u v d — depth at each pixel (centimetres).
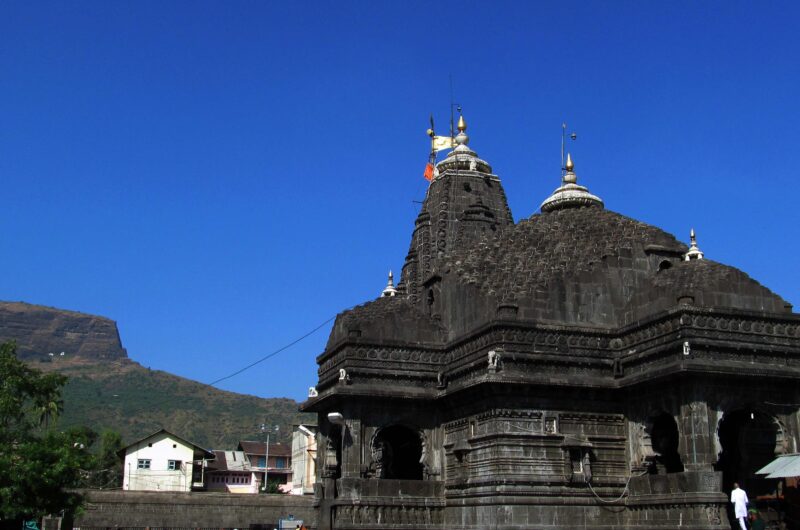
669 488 3016
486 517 3173
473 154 4847
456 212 4609
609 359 3347
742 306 3186
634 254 3559
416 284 4531
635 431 3253
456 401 3484
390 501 3456
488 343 3306
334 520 3472
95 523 5872
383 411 3578
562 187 4375
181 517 6094
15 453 3406
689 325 3041
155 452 8412
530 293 3356
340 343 3647
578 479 3164
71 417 18862
